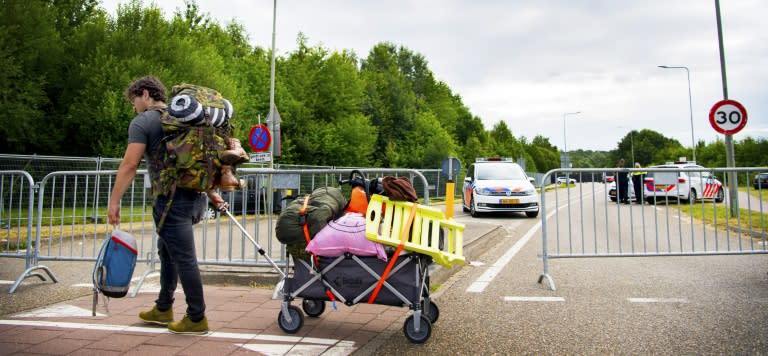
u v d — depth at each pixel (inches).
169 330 142.6
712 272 232.1
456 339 139.0
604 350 128.9
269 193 219.9
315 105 1552.7
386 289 137.3
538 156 4549.7
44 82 949.2
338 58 1615.4
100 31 1052.5
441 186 909.8
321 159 1489.9
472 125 2906.0
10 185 270.4
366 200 148.1
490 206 551.8
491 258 283.4
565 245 337.1
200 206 144.0
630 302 177.9
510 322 155.1
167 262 147.5
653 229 416.5
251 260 220.1
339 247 137.5
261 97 1397.6
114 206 132.9
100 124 936.9
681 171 223.1
